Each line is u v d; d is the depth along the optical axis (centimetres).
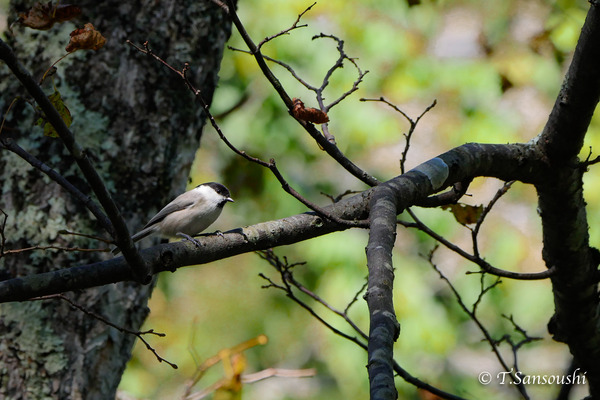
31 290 598
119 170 816
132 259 580
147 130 831
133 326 827
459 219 757
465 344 1816
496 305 1700
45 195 795
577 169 748
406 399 1645
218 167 1803
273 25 1667
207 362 1014
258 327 1898
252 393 1814
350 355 1614
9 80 819
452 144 1633
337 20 1680
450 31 1720
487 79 1659
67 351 781
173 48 846
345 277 1650
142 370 1631
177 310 1891
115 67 825
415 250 1719
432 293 1695
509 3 1714
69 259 788
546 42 1658
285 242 667
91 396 784
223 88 1742
